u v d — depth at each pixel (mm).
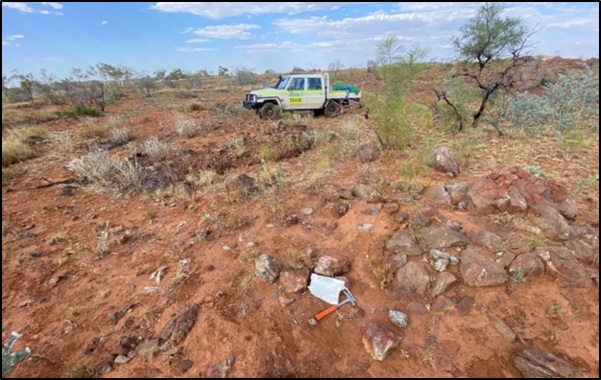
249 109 12289
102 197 5066
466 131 7910
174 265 3281
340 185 4801
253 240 3602
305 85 11633
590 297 2596
